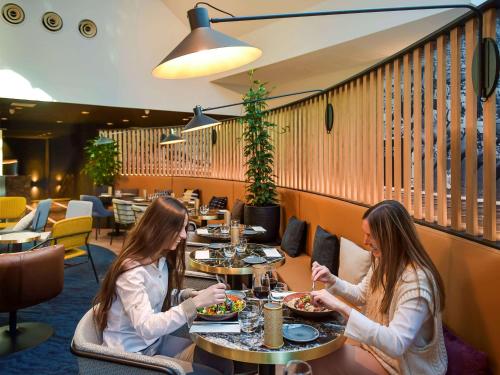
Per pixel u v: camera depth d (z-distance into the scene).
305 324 1.71
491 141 1.74
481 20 1.76
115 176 9.59
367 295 1.96
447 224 2.19
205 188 8.16
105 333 1.70
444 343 1.62
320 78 8.47
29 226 5.40
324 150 4.23
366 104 3.28
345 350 1.92
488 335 1.55
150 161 9.73
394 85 2.77
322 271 2.01
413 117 2.58
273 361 1.44
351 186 3.59
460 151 2.03
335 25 6.53
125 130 9.88
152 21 8.87
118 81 8.52
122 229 8.69
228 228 4.09
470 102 1.91
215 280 2.69
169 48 9.05
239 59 1.87
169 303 2.02
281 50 7.50
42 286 3.03
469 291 1.68
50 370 2.70
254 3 7.37
